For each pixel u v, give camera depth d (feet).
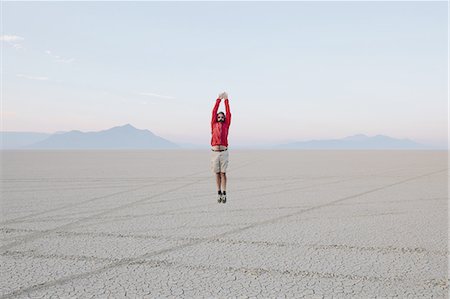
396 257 14.67
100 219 21.50
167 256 14.65
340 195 31.48
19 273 12.74
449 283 12.05
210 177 46.91
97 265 13.57
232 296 11.01
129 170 58.70
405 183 40.60
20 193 31.83
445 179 45.19
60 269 13.14
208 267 13.42
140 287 11.61
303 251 15.40
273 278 12.41
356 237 17.71
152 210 24.43
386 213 23.77
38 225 19.88
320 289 11.52
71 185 37.78
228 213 23.53
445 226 20.10
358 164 79.46
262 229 19.24
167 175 49.67
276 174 52.39
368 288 11.62
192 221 21.11
